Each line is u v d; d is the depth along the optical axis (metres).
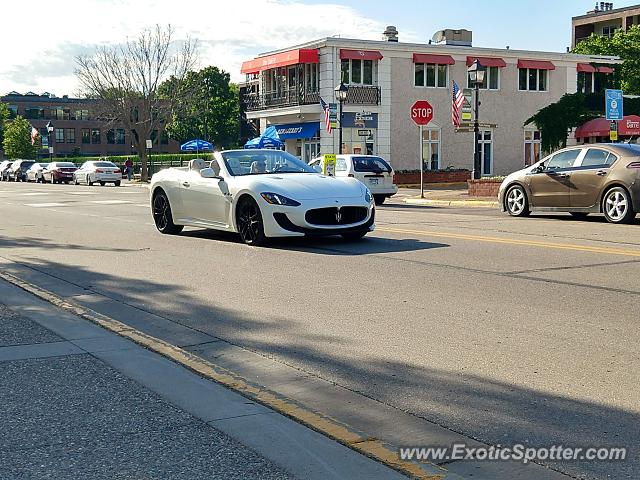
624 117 42.75
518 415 4.49
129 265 10.51
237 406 4.63
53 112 120.25
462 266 9.82
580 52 73.50
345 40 43.47
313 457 3.86
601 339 6.13
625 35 72.12
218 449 3.96
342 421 4.44
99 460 3.84
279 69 47.44
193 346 6.21
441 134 46.69
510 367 5.43
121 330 6.53
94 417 4.45
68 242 13.36
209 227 13.24
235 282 9.02
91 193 34.78
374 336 6.38
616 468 3.75
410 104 45.62
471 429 4.28
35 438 4.13
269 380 5.27
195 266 10.30
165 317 7.29
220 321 7.05
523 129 48.78
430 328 6.59
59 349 5.94
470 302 7.59
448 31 48.34
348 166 25.50
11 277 9.27
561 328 6.50
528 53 48.19
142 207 23.16
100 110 55.53
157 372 5.34
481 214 19.23
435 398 4.82
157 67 54.38
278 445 4.02
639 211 15.37
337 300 7.84
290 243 12.49
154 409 4.58
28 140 98.31
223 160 13.05
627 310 7.12
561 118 44.59
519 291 8.09
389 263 10.18
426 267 9.79
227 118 99.62
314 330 6.62
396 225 15.73
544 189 16.98
